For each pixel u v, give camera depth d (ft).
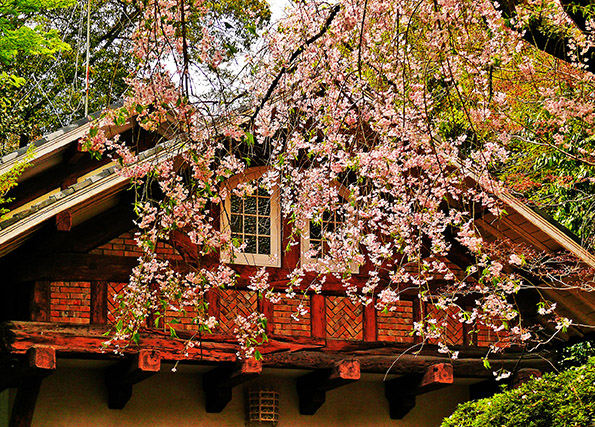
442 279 34.37
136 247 30.14
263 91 23.06
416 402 35.99
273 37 22.16
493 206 30.12
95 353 28.35
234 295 31.30
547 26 21.16
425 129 22.98
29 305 28.19
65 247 29.04
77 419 30.35
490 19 20.33
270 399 32.86
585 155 34.09
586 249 35.65
